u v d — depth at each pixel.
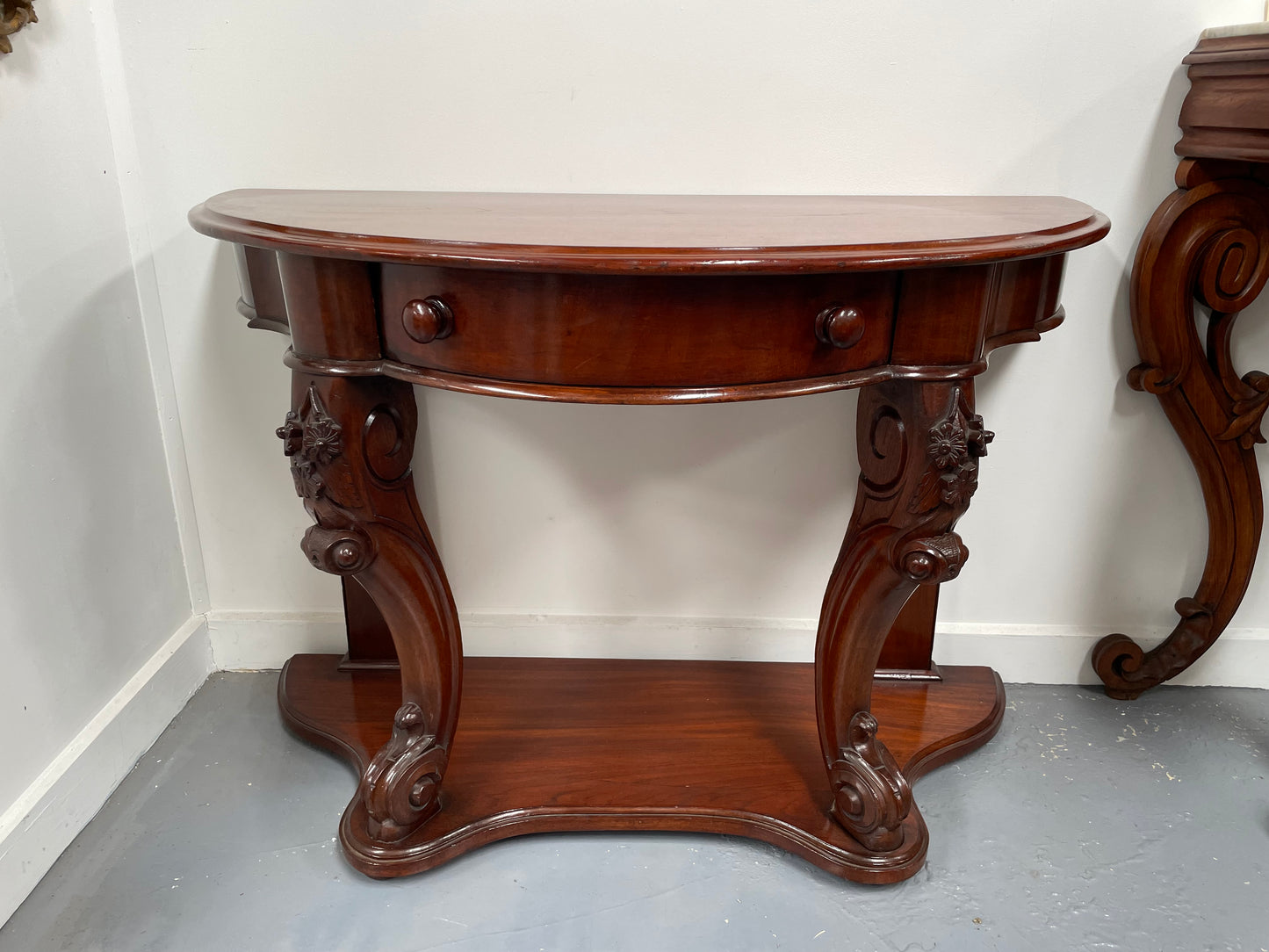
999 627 1.34
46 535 1.00
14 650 0.95
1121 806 1.11
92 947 0.90
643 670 1.31
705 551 1.30
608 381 0.73
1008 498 1.27
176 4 1.05
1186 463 1.24
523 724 1.18
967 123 1.09
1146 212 1.12
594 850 1.04
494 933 0.92
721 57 1.07
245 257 0.90
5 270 0.92
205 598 1.34
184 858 1.01
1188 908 0.96
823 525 1.28
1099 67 1.06
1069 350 1.19
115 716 1.12
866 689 0.96
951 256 0.69
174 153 1.11
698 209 0.93
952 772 1.17
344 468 0.84
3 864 0.92
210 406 1.24
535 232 0.73
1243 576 1.23
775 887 0.99
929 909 0.96
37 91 0.96
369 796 0.96
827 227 0.77
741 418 1.22
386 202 0.96
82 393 1.06
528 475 1.26
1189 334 1.13
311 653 1.36
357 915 0.94
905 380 0.79
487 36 1.07
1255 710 1.30
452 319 0.74
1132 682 1.30
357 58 1.08
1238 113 0.97
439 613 0.94
